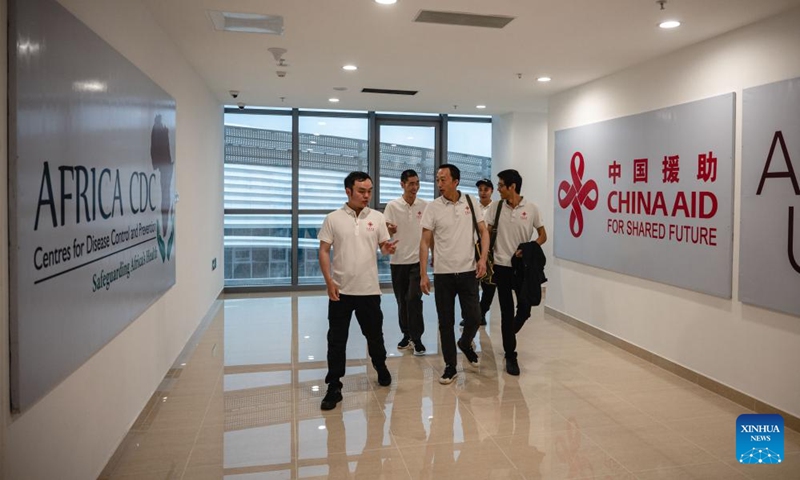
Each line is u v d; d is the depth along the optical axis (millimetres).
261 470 3043
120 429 3186
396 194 9406
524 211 4711
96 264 2670
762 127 3836
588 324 6117
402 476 2988
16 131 1908
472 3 3699
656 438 3467
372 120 9133
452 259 4398
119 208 3033
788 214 3631
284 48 4891
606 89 5805
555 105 6902
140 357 3615
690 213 4527
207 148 6777
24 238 1965
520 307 4750
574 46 4688
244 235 8930
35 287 2049
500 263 4734
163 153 4180
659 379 4605
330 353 4000
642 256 5133
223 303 7977
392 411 3887
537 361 5090
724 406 4012
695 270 4469
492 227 4742
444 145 9422
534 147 8805
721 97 4215
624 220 5410
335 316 4023
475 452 3271
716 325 4297
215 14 3979
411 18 4027
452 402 4062
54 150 2209
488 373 4727
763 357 3871
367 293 4051
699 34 4273
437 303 4500
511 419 3758
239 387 4391
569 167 6469
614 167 5582
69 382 2436
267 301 8141
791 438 3479
